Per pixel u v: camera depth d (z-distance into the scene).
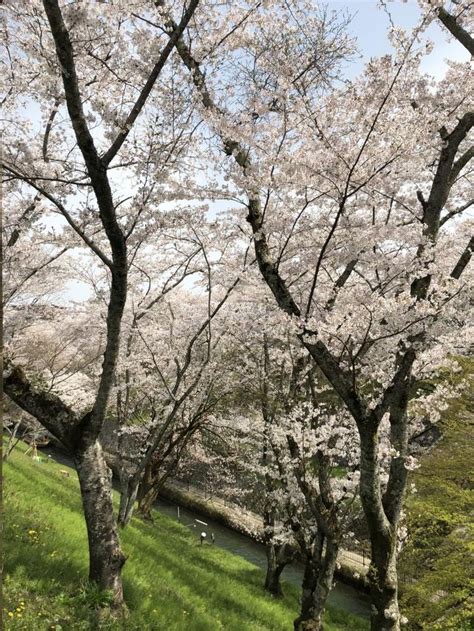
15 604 4.66
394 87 5.83
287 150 6.45
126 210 8.27
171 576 8.83
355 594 15.51
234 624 7.86
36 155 7.16
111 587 5.62
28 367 15.04
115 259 5.43
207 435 16.94
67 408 5.83
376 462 5.92
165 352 13.23
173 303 15.33
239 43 6.60
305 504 10.66
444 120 6.52
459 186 8.84
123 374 14.34
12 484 10.13
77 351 16.41
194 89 6.39
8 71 6.79
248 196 6.32
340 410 9.28
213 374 12.66
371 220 8.41
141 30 6.14
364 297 6.18
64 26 4.40
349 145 5.98
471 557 9.37
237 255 10.61
